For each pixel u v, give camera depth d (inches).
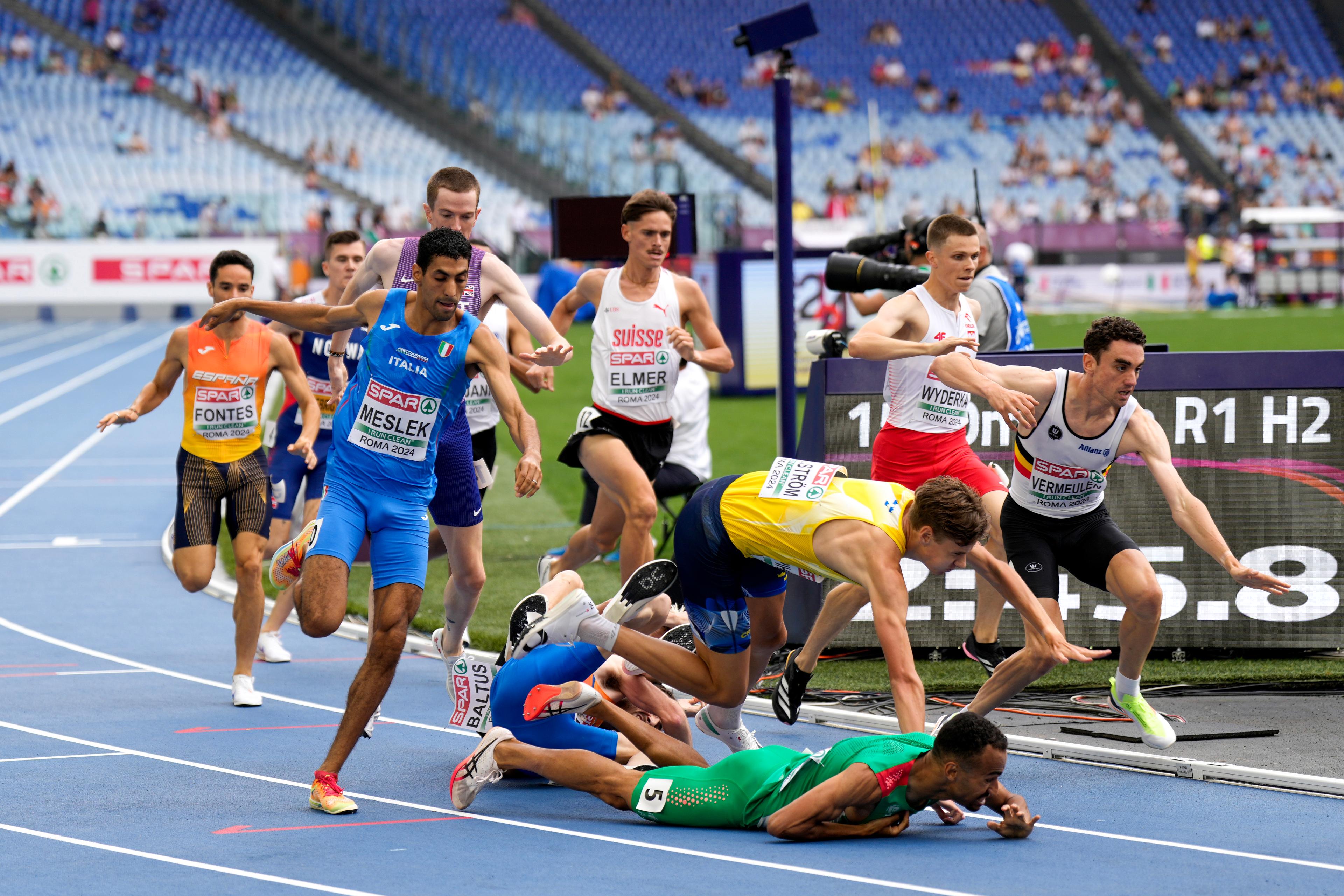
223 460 879.1
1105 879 528.7
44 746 749.9
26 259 4367.6
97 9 5246.1
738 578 661.3
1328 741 738.2
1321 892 513.0
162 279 4399.6
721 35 5625.0
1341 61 5728.3
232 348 879.1
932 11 5826.8
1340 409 941.8
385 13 5438.0
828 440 970.7
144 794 656.4
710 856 558.3
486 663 708.0
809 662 734.5
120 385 2947.8
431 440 668.7
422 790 670.5
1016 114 5531.5
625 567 863.7
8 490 1846.7
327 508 657.6
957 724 556.7
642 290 884.6
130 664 975.0
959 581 951.6
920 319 837.8
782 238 1049.5
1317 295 4338.1
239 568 858.1
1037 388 703.7
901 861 552.4
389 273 807.7
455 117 5118.1
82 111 4955.7
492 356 671.1
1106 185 5191.9
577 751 624.7
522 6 5625.0
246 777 690.8
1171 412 946.7
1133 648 708.7
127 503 1754.4
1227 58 5748.0
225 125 4955.7
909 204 5108.3
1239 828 601.9
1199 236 4372.5
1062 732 770.2
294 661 995.9
